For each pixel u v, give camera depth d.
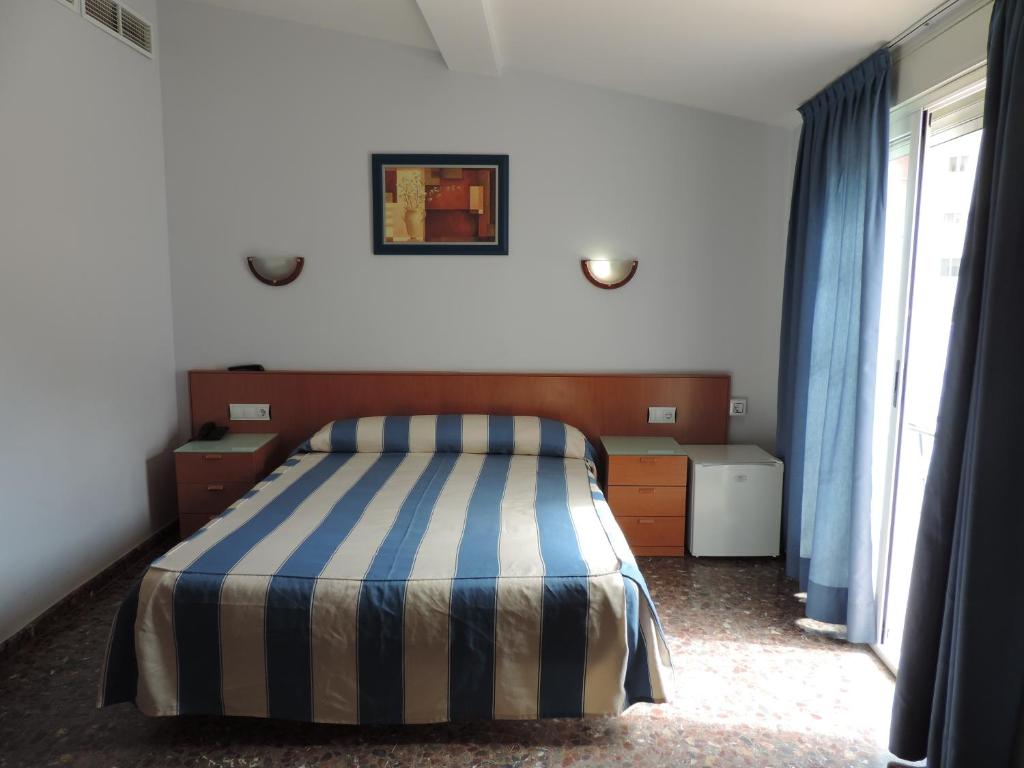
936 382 2.54
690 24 2.67
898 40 2.43
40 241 2.75
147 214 3.57
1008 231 1.58
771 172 3.71
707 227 3.77
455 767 2.01
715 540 3.48
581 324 3.84
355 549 2.30
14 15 2.60
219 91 3.69
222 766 2.00
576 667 2.09
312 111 3.71
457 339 3.86
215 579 2.09
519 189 3.76
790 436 3.41
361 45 3.67
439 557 2.24
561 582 2.10
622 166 3.74
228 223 3.78
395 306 3.84
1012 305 1.58
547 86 3.69
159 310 3.69
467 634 2.06
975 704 1.66
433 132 3.73
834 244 2.86
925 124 2.39
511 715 2.09
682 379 3.80
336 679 2.06
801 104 3.28
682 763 2.03
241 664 2.06
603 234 3.79
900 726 1.96
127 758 2.03
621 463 3.46
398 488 2.98
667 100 3.67
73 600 2.92
